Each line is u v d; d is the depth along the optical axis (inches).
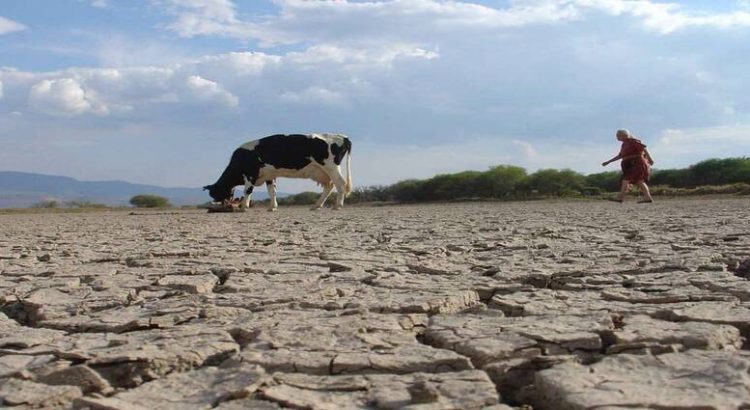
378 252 260.8
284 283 183.3
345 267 215.0
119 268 219.9
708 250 233.3
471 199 1513.3
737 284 159.8
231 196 793.6
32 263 242.5
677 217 450.3
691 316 124.8
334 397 86.0
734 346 110.0
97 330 131.1
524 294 157.5
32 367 101.1
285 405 83.4
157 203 1766.7
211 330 122.7
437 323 125.1
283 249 281.4
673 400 79.2
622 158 746.8
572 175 1521.9
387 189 1656.0
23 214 1056.8
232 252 271.1
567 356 100.8
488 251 262.7
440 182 1584.6
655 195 1204.5
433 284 174.4
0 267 228.5
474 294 161.0
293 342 112.0
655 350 103.3
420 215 632.4
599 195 1341.0
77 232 439.2
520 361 99.8
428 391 83.3
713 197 1046.4
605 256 227.8
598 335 111.1
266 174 770.8
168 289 177.9
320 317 133.5
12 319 151.8
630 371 91.3
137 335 123.0
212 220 590.2
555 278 181.9
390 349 107.4
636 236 309.4
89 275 201.0
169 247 299.7
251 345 111.7
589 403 79.0
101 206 1628.9
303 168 771.4
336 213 716.7
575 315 129.2
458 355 102.9
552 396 85.6
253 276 197.9
